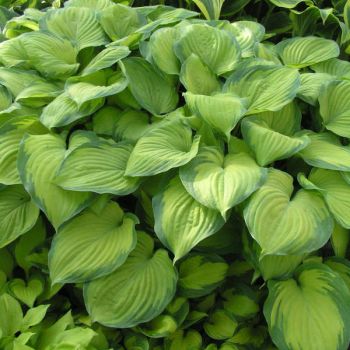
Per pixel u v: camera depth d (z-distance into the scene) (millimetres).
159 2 2037
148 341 1230
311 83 1457
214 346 1234
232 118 1216
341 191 1233
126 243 1191
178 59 1460
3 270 1324
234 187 1141
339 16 1985
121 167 1250
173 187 1209
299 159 1357
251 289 1293
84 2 1771
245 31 1581
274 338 1129
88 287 1175
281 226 1119
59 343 1104
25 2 2150
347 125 1377
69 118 1300
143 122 1383
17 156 1257
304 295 1186
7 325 1176
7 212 1271
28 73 1499
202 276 1260
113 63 1379
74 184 1191
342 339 1124
